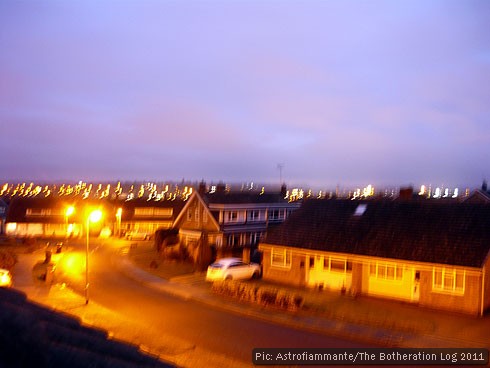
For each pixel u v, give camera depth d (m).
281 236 31.89
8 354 9.59
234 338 19.22
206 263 37.06
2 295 19.66
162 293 28.42
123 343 15.85
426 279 25.27
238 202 47.41
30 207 66.00
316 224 31.80
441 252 25.30
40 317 15.84
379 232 28.70
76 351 11.62
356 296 27.44
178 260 40.66
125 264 39.50
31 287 28.44
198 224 46.75
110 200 75.50
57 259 42.06
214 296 27.11
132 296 27.31
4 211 69.12
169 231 48.16
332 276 28.95
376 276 27.20
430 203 29.44
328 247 29.17
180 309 24.33
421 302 25.31
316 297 27.05
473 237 25.41
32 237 58.84
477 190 36.72
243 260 35.03
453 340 19.55
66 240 60.22
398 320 22.36
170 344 17.67
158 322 21.41
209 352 17.09
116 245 54.84
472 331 20.88
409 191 33.94
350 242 28.86
